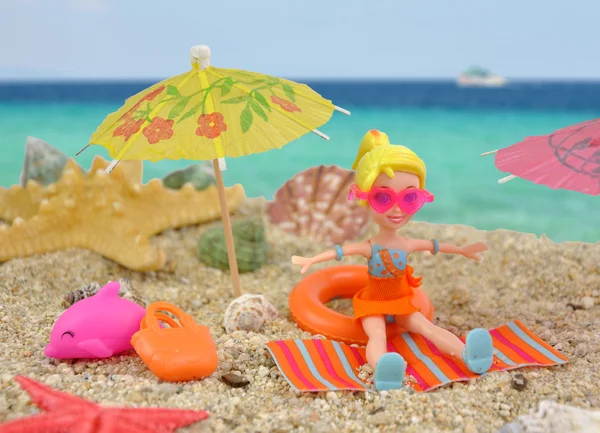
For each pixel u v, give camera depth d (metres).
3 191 0.41
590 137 0.28
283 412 0.25
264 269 0.39
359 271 0.34
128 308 0.29
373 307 0.30
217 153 0.28
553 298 0.35
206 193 0.42
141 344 0.27
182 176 0.43
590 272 0.36
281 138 0.29
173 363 0.27
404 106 1.98
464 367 0.28
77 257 0.37
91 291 0.32
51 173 0.41
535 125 1.55
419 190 0.29
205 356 0.27
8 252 0.36
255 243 0.39
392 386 0.27
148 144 0.29
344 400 0.26
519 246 0.39
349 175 0.44
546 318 0.33
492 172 0.94
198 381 0.27
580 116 1.73
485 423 0.25
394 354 0.27
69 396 0.24
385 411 0.26
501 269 0.37
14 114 1.72
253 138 0.29
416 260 0.39
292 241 0.42
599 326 0.31
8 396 0.25
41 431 0.23
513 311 0.34
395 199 0.29
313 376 0.28
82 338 0.28
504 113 1.78
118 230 0.37
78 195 0.38
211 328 0.32
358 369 0.29
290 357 0.28
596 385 0.27
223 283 0.37
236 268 0.34
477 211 0.74
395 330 0.31
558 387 0.27
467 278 0.37
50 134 1.35
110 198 0.38
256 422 0.25
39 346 0.29
